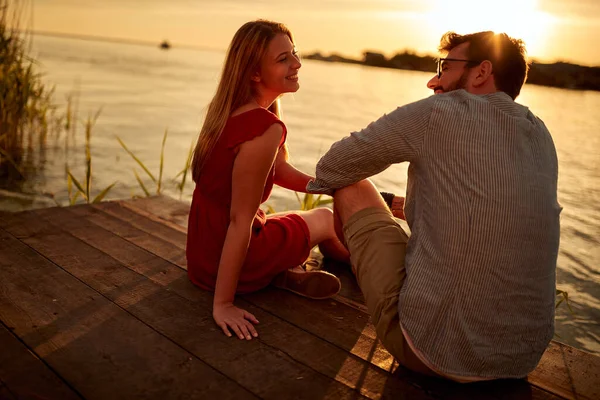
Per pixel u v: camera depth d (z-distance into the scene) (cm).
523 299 158
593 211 488
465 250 153
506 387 179
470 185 153
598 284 351
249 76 208
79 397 161
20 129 697
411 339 163
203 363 184
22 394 161
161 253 285
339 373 182
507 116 157
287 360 189
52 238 299
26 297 226
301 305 234
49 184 538
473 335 158
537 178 155
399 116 167
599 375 189
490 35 172
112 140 807
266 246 233
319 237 255
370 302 178
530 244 154
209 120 215
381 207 192
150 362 182
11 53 653
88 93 1502
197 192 236
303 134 976
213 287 239
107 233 313
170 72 2962
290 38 218
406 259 170
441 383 179
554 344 210
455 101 162
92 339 195
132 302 227
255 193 208
